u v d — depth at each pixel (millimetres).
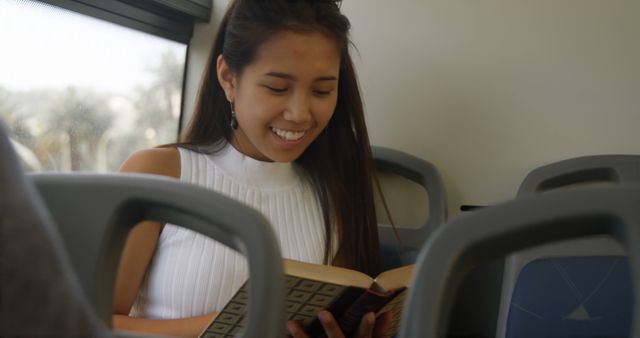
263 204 1273
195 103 1315
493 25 1483
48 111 1303
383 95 1569
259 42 1116
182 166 1233
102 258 635
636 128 1418
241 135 1268
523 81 1473
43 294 443
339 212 1362
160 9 1506
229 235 640
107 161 1464
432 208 1445
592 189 557
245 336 604
